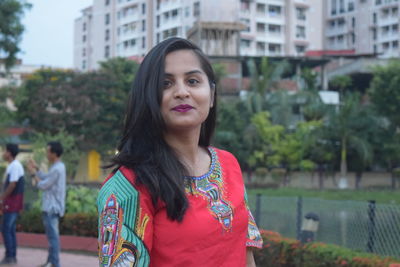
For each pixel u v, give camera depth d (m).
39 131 26.28
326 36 58.81
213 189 1.25
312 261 5.26
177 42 1.24
